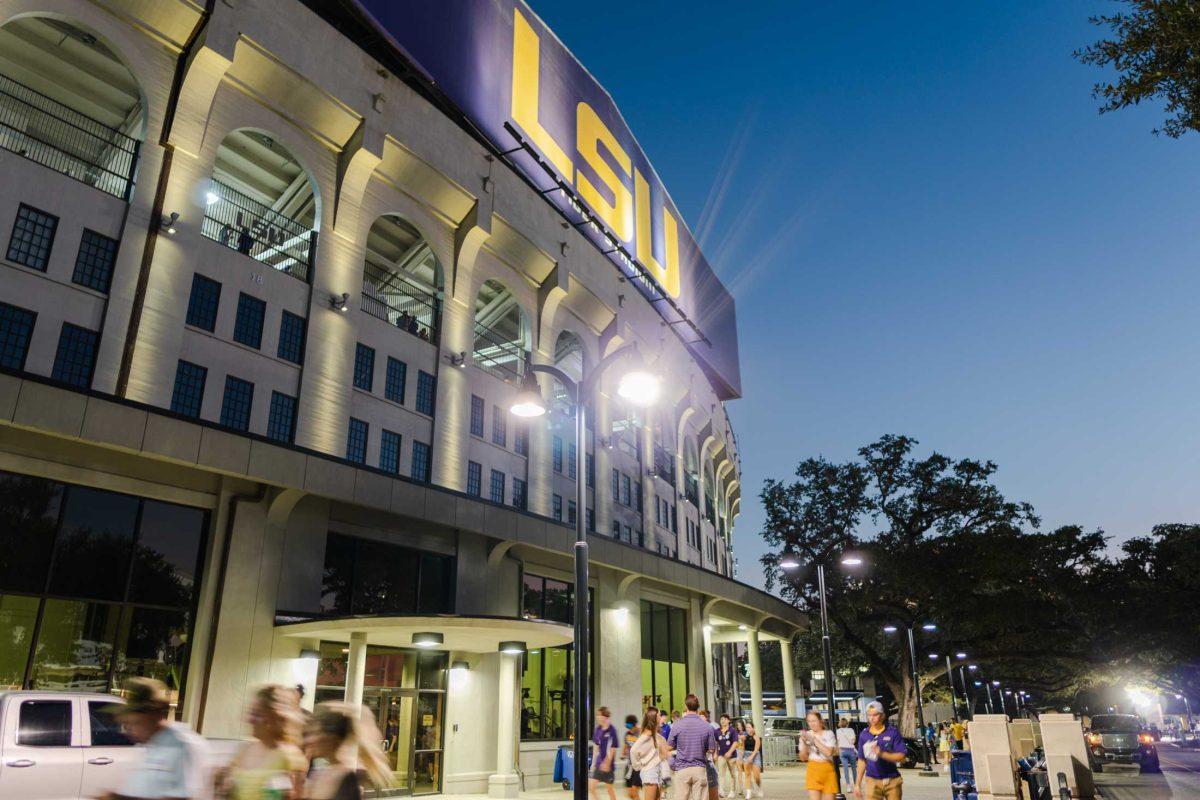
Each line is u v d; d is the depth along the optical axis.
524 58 39.81
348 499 21.03
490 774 24.05
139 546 18.42
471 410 31.73
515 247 35.41
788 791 24.06
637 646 34.25
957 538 54.59
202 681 18.64
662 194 54.75
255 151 29.80
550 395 36.47
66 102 27.38
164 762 5.22
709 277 63.06
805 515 58.31
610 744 16.03
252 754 4.79
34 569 16.69
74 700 9.91
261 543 20.25
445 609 25.38
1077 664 62.00
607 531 39.88
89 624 17.28
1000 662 63.44
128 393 20.16
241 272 23.91
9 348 18.80
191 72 23.05
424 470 28.84
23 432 16.56
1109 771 36.03
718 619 44.28
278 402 24.17
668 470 51.03
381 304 29.69
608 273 42.66
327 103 26.98
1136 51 10.94
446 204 31.73
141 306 20.95
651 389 13.28
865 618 58.38
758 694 46.12
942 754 40.91
